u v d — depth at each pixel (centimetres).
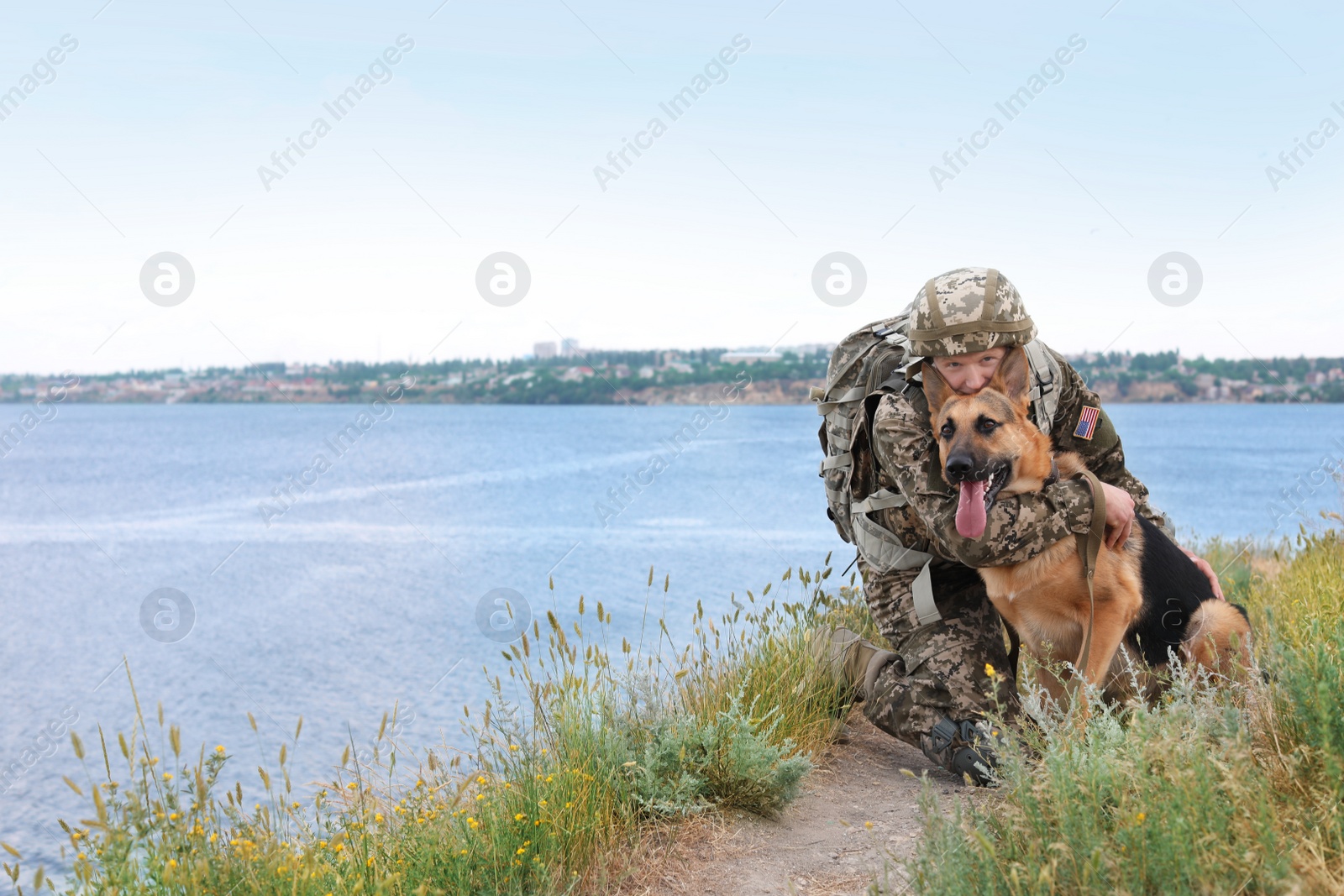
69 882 244
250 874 251
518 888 258
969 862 227
